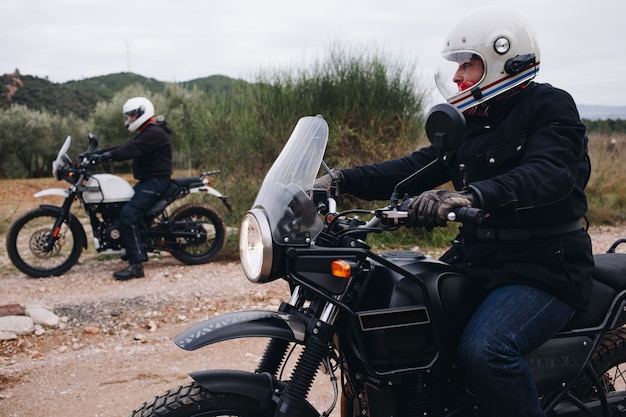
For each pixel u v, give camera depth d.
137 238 7.46
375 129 9.55
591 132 15.71
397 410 2.41
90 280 7.34
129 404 3.95
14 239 7.42
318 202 2.46
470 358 2.28
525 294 2.38
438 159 2.27
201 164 10.72
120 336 5.32
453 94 2.59
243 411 2.30
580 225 2.50
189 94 19.83
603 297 2.60
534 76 2.52
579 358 2.58
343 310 2.31
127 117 7.68
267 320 2.29
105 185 7.51
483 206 2.18
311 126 2.54
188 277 7.39
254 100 10.24
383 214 2.20
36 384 4.27
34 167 22.58
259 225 2.22
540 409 2.36
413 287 2.36
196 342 2.17
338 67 9.88
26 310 5.62
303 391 2.27
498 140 2.48
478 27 2.49
